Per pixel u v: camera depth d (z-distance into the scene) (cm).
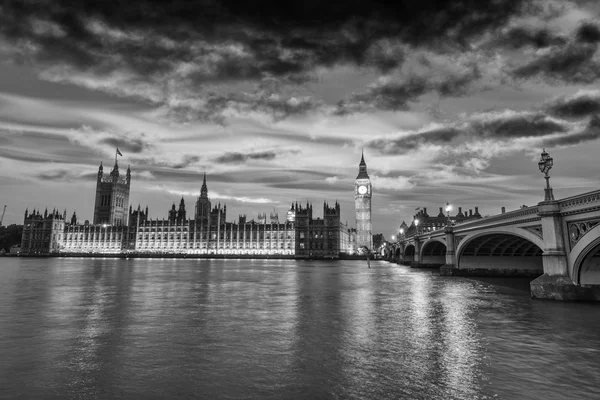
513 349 1584
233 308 2617
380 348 1592
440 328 1984
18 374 1255
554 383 1200
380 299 3148
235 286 4244
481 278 5616
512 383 1198
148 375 1254
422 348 1596
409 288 4078
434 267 9462
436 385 1180
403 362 1405
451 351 1552
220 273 6812
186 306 2702
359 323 2109
